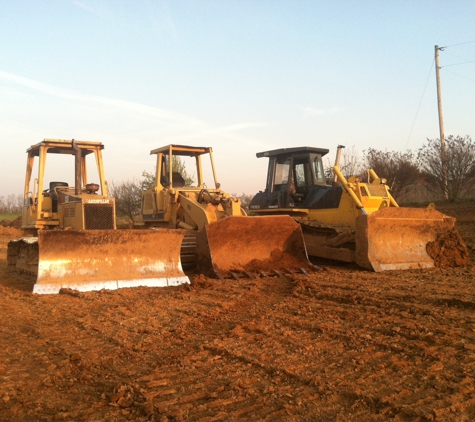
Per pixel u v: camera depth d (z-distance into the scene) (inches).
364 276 361.1
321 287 316.5
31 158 429.4
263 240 394.6
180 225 428.1
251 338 206.8
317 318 237.5
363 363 173.2
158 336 212.1
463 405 137.4
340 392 148.7
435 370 165.0
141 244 344.2
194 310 259.6
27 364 179.6
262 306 271.0
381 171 790.5
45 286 307.1
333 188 466.6
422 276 357.4
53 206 414.3
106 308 267.4
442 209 745.0
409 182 816.3
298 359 179.0
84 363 177.8
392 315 238.8
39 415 138.3
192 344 201.9
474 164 780.6
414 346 189.2
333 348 191.2
